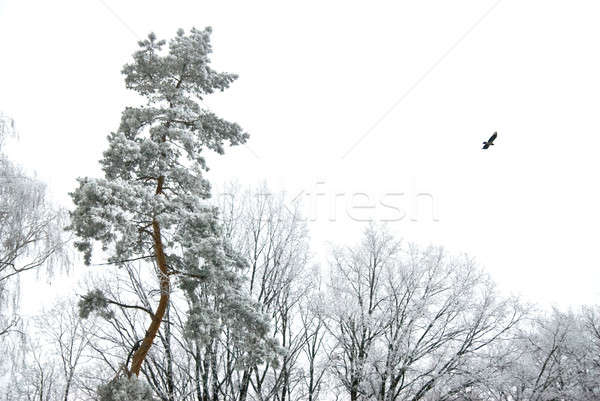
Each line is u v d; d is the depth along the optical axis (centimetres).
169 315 1277
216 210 966
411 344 1465
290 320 1482
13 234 1173
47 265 1230
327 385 1482
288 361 1350
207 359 1211
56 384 1480
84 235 841
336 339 1513
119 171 943
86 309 905
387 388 1431
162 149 932
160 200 892
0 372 1191
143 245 990
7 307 1170
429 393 1468
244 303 910
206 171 1034
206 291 1030
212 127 1041
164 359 1248
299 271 1518
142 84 1031
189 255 881
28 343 1232
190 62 1025
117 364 1326
